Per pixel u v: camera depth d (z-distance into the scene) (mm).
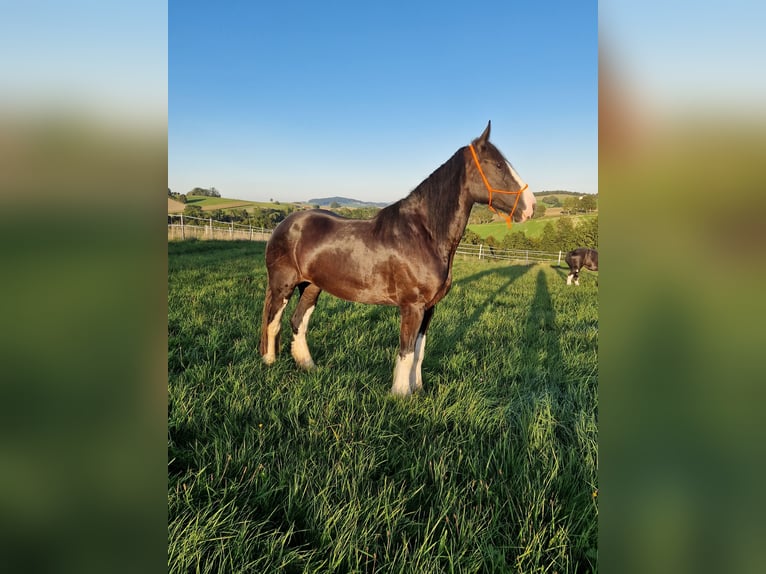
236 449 2291
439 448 2363
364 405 2830
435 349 4316
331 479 2080
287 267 3523
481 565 1646
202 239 16797
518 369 3717
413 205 3105
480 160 2965
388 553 1688
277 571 1567
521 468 2199
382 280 3146
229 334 4445
